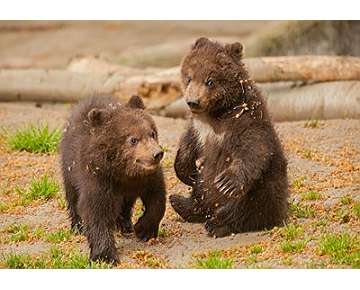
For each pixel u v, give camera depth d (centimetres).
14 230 1405
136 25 3562
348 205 1405
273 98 2023
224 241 1321
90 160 1265
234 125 1340
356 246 1213
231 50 1371
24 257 1255
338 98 1972
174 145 1791
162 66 2836
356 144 1753
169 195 1527
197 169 1411
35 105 2228
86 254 1279
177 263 1224
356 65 2031
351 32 2611
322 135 1823
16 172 1680
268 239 1302
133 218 1446
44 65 2947
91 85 2188
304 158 1681
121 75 2186
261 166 1320
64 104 2220
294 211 1406
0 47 3269
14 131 1923
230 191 1312
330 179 1559
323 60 2031
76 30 3506
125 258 1260
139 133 1252
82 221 1298
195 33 3381
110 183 1270
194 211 1416
